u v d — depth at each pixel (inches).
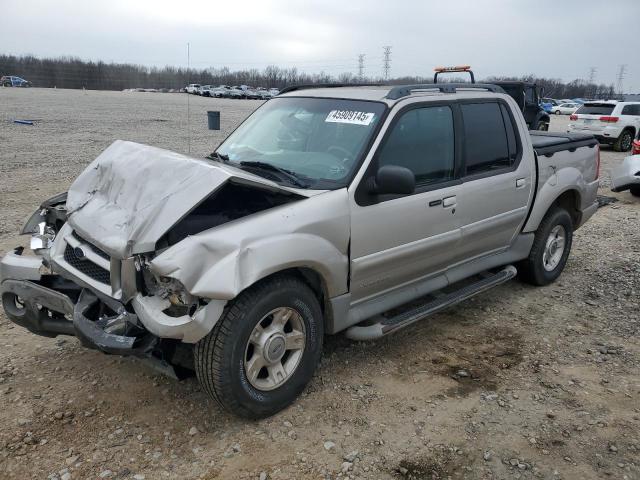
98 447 126.5
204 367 127.0
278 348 135.8
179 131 845.2
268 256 126.0
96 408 140.3
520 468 125.0
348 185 147.3
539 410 146.5
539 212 214.8
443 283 184.7
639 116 762.2
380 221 153.2
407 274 169.5
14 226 292.0
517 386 157.8
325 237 140.3
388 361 169.5
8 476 116.5
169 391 148.7
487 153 191.3
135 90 3208.7
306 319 140.9
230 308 126.0
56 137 713.0
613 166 617.0
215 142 715.4
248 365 131.0
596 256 279.4
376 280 159.3
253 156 169.5
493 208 192.2
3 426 132.0
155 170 136.8
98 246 128.0
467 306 213.6
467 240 184.7
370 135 155.0
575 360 173.9
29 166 485.1
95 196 146.1
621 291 231.6
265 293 130.0
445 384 157.8
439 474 122.5
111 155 154.9
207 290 116.7
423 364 168.6
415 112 166.6
